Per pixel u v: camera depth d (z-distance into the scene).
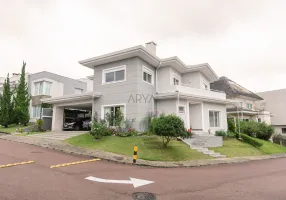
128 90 15.89
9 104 22.47
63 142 13.80
